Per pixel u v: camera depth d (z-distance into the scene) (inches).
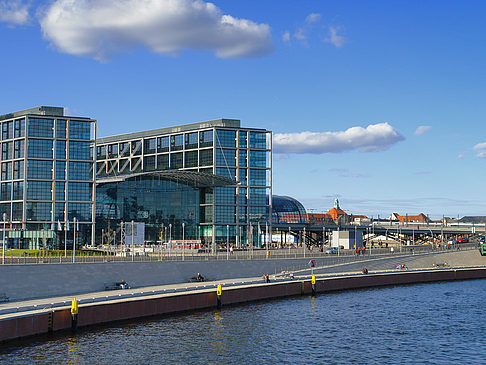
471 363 2549.2
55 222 7111.2
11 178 7258.9
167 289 3678.6
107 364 2413.9
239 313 3540.8
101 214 7352.4
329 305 3927.2
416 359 2600.9
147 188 7559.1
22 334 2662.4
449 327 3253.0
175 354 2588.6
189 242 6692.9
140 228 5462.6
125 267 3912.4
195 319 3316.9
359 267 5403.5
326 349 2738.7
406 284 5260.8
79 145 7293.3
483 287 5059.1
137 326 3085.6
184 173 7313.0
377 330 3154.5
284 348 2738.7
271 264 4879.4
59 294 3526.1
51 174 7185.0
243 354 2620.6
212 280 4441.4
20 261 3860.7
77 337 2800.2
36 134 7145.7
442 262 6259.8
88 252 5374.0
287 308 3772.1
